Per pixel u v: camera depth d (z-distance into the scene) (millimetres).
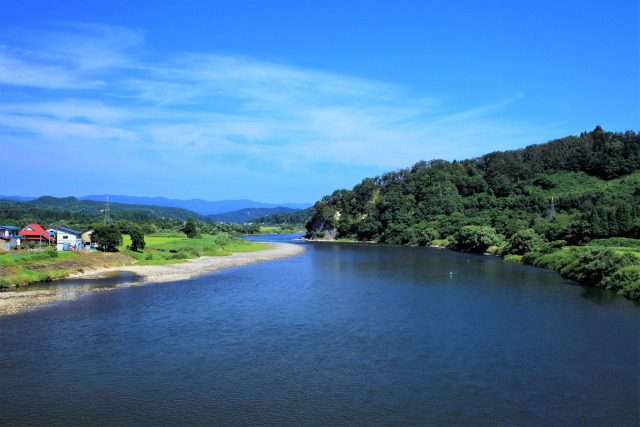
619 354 32594
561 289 59656
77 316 42844
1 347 33156
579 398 25359
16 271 62656
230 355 32281
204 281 66750
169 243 120375
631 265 59156
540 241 102625
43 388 26094
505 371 29375
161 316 43500
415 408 24078
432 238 164875
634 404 24625
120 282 64312
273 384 27156
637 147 185250
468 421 22672
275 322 41656
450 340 36156
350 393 25969
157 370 29172
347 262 98812
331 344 35000
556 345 34750
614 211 99188
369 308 47750
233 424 22234
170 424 22156
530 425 22281
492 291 58219
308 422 22469
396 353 32938
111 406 23984
